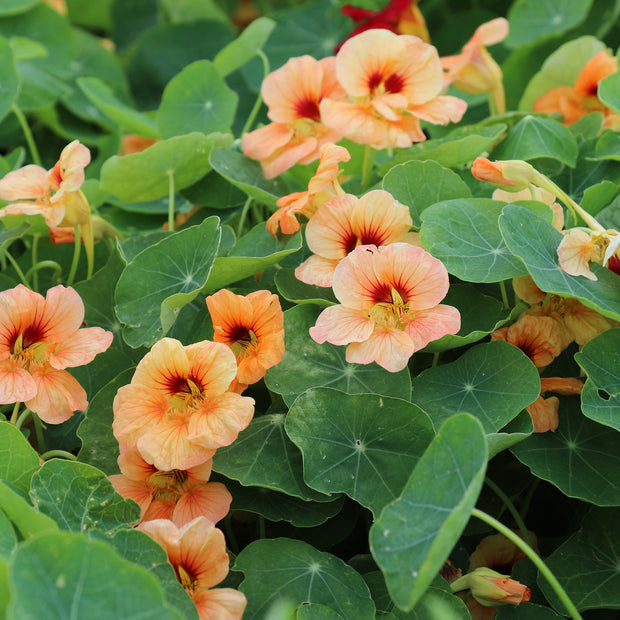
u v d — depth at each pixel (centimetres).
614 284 95
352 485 92
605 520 96
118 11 184
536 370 94
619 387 94
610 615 96
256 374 94
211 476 95
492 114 113
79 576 83
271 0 191
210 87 112
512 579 95
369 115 101
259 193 100
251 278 100
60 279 107
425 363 98
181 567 90
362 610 91
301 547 93
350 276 93
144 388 92
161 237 103
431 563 84
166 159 104
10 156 115
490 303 97
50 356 95
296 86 102
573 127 110
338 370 95
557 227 98
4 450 92
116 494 92
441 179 99
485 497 98
